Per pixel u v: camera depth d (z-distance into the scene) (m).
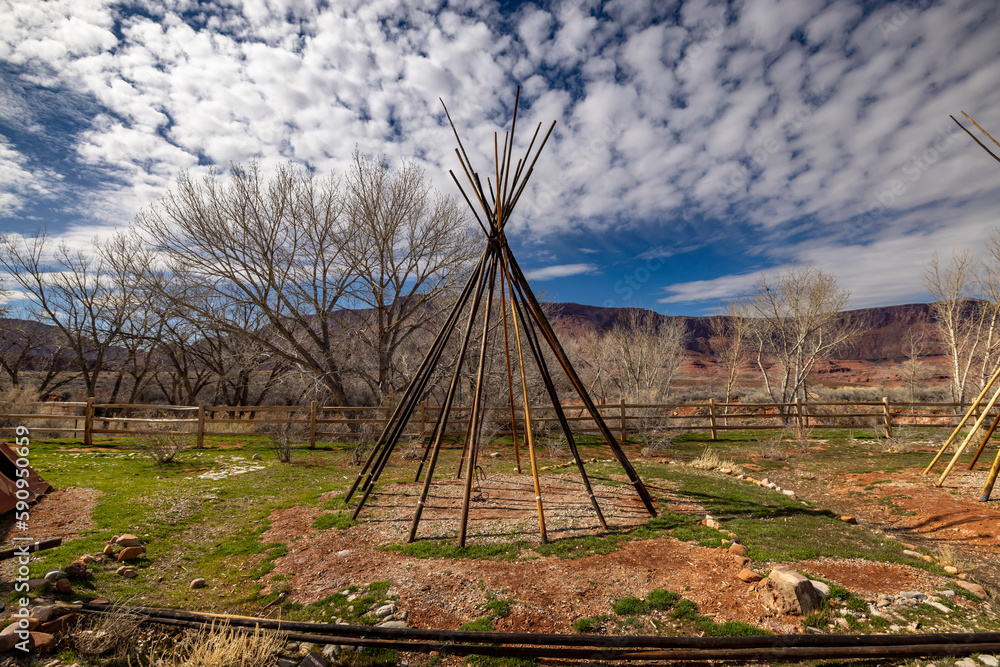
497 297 15.32
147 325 20.31
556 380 18.86
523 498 6.66
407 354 17.17
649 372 31.48
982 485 7.28
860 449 11.15
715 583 4.04
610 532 5.24
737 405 13.56
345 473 8.84
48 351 23.92
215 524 5.85
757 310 28.45
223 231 15.33
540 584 4.04
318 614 3.68
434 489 7.25
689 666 3.05
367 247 17.02
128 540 4.86
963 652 3.07
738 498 6.80
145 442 10.75
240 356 18.81
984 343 21.92
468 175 6.15
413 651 3.21
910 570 4.35
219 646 3.05
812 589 3.69
